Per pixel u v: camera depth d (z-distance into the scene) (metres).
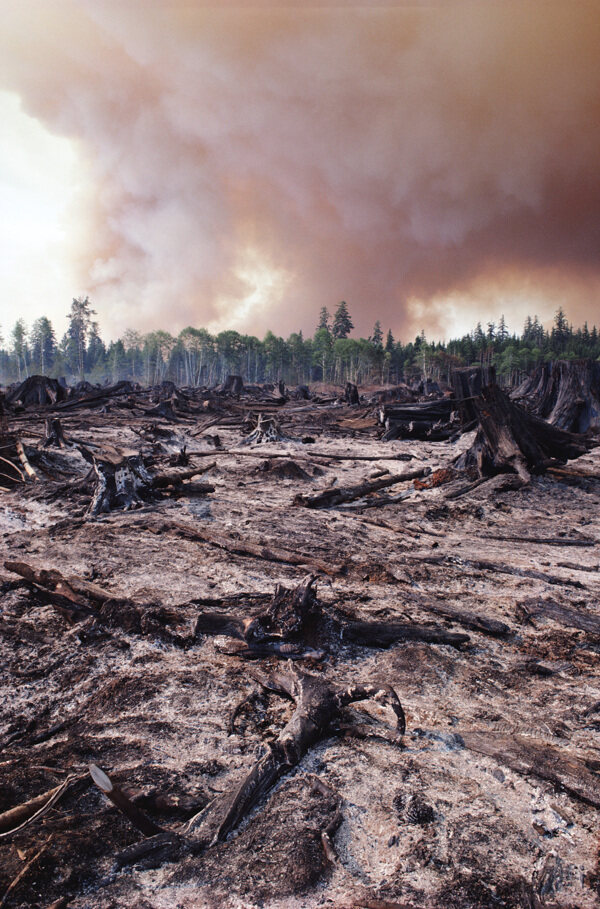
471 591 5.42
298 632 4.00
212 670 3.65
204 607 4.72
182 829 2.19
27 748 2.82
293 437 20.12
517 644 4.24
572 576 5.98
